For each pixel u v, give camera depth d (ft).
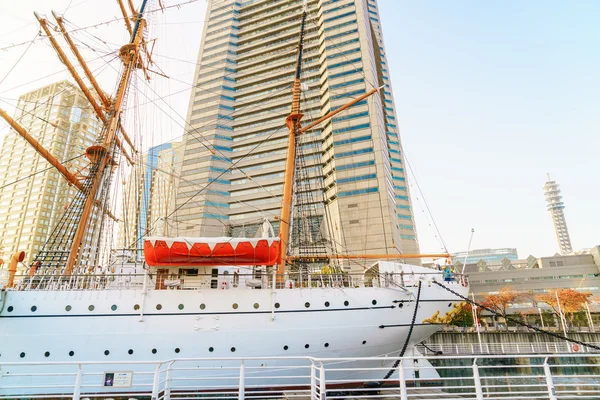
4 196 307.37
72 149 292.61
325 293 47.96
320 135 231.91
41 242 288.51
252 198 228.84
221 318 45.37
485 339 124.98
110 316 44.52
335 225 202.28
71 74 76.28
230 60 274.57
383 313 48.60
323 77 239.30
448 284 53.26
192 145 246.68
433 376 55.21
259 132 246.06
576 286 240.73
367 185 201.67
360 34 234.79
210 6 302.86
